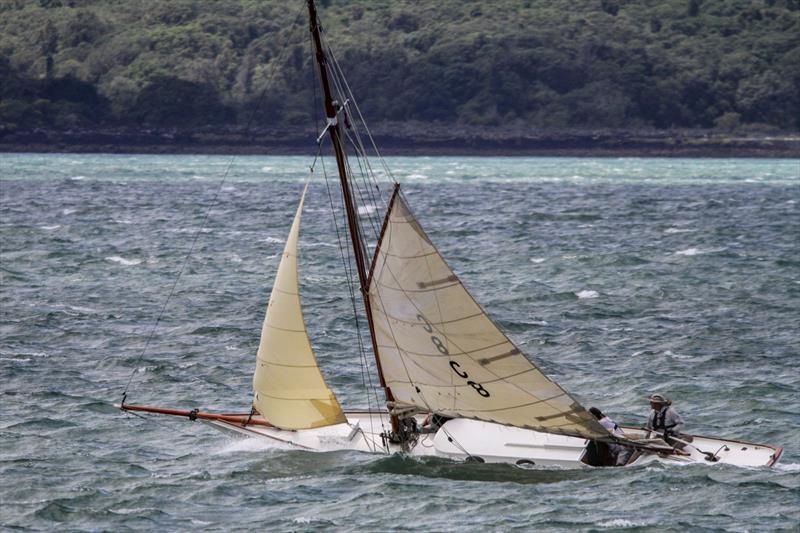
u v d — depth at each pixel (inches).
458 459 4060.0
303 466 4045.3
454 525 3489.2
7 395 5118.1
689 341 6318.9
